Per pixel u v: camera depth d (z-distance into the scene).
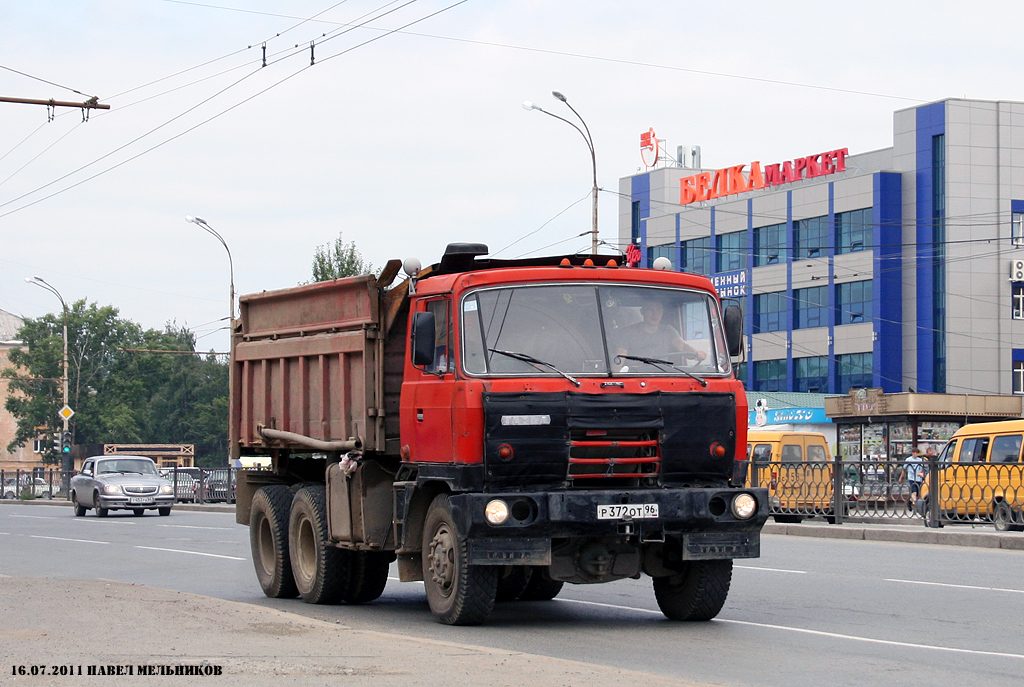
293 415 13.94
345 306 12.75
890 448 48.44
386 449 12.09
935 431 47.25
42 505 52.03
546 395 10.18
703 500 10.32
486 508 9.95
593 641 10.03
